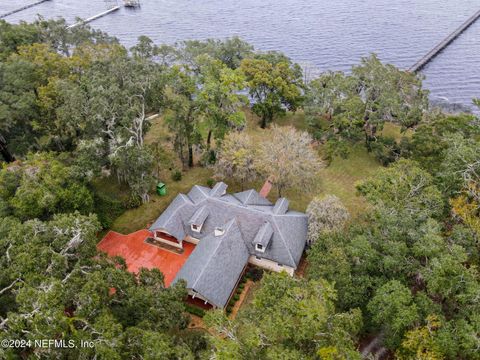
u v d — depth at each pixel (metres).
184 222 43.62
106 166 49.59
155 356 20.36
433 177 39.38
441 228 32.62
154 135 62.91
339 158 59.50
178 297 27.97
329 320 23.52
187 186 52.91
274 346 21.88
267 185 53.78
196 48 69.25
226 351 21.67
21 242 27.06
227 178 53.34
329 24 122.56
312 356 22.28
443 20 122.44
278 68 64.56
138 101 46.56
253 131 66.62
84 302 22.39
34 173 38.88
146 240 44.69
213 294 35.88
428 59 97.75
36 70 49.62
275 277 26.92
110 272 26.34
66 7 134.88
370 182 39.44
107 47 58.34
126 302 25.56
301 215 43.88
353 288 29.11
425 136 48.22
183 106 48.78
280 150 47.25
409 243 30.92
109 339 20.45
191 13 132.25
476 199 34.81
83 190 40.56
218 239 39.97
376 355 31.00
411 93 57.69
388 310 25.80
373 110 59.69
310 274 31.88
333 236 34.50
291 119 71.69
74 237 27.52
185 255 42.91
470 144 40.34
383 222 32.25
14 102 46.12
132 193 47.97
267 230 40.84
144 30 116.19
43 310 20.41
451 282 26.47
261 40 110.75
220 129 51.44
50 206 37.41
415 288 29.67
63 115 44.28
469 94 83.62
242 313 27.27
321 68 94.19
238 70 55.81
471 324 24.56
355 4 141.50
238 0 147.25
